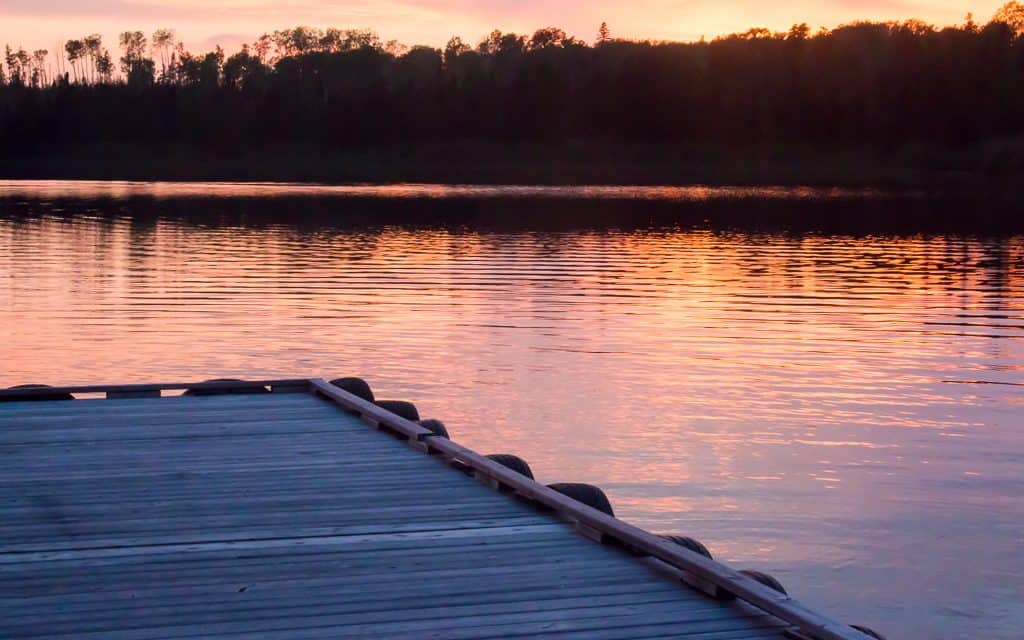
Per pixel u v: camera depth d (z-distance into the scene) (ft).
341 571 13.62
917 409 34.53
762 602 11.85
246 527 15.44
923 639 18.57
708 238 98.68
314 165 288.71
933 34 275.18
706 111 283.59
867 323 50.72
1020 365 41.11
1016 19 290.56
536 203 157.07
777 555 22.27
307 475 18.37
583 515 15.20
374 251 83.97
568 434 31.14
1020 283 65.62
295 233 99.96
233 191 187.01
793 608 11.53
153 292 59.00
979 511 24.95
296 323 49.42
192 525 15.52
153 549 14.43
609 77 295.69
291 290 60.44
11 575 13.38
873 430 31.96
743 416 33.30
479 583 13.20
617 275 68.95
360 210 135.74
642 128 286.46
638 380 38.22
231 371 39.11
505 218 123.34
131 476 18.13
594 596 12.75
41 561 13.92
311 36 352.69
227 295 58.18
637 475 27.40
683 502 25.41
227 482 17.85
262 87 313.12
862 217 130.00
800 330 48.70
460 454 18.89
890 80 267.59
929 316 52.70
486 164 288.30
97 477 18.04
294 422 22.84
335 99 298.56
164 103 297.94
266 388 26.86
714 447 29.96
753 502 25.40
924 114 262.06
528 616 12.11
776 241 95.45
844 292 61.31
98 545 14.57
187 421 22.79
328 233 100.37
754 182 242.17
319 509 16.37
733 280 66.59
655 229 108.99
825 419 33.12
